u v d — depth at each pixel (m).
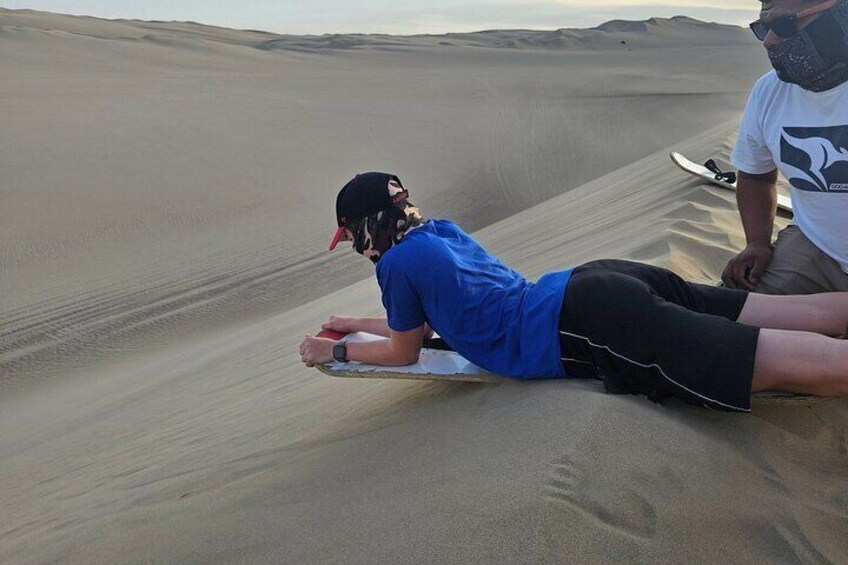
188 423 5.36
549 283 3.13
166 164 20.39
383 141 25.77
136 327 11.16
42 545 3.39
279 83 40.44
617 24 128.50
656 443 2.54
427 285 3.15
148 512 3.24
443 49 81.06
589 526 2.16
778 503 2.45
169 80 38.66
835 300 3.17
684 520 2.27
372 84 42.66
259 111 29.88
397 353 3.37
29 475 5.46
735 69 68.56
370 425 3.47
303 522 2.51
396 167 22.44
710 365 2.71
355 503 2.53
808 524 2.39
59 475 5.09
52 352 10.48
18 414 8.28
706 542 2.22
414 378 3.35
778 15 3.04
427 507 2.35
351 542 2.29
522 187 21.42
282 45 81.81
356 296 9.01
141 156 21.03
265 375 6.14
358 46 82.88
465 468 2.53
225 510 2.84
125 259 14.08
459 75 52.53
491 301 3.18
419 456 2.78
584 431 2.53
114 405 7.11
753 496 2.45
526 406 2.86
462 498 2.33
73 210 16.55
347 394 4.38
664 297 3.10
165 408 6.21
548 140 27.48
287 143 24.20
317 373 5.47
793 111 3.40
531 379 3.15
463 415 3.04
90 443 5.85
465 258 3.29
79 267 13.68
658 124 31.84
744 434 2.75
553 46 100.06
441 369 3.38
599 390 2.90
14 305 12.09
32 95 30.20
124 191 17.95
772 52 3.17
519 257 8.12
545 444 2.51
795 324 3.16
